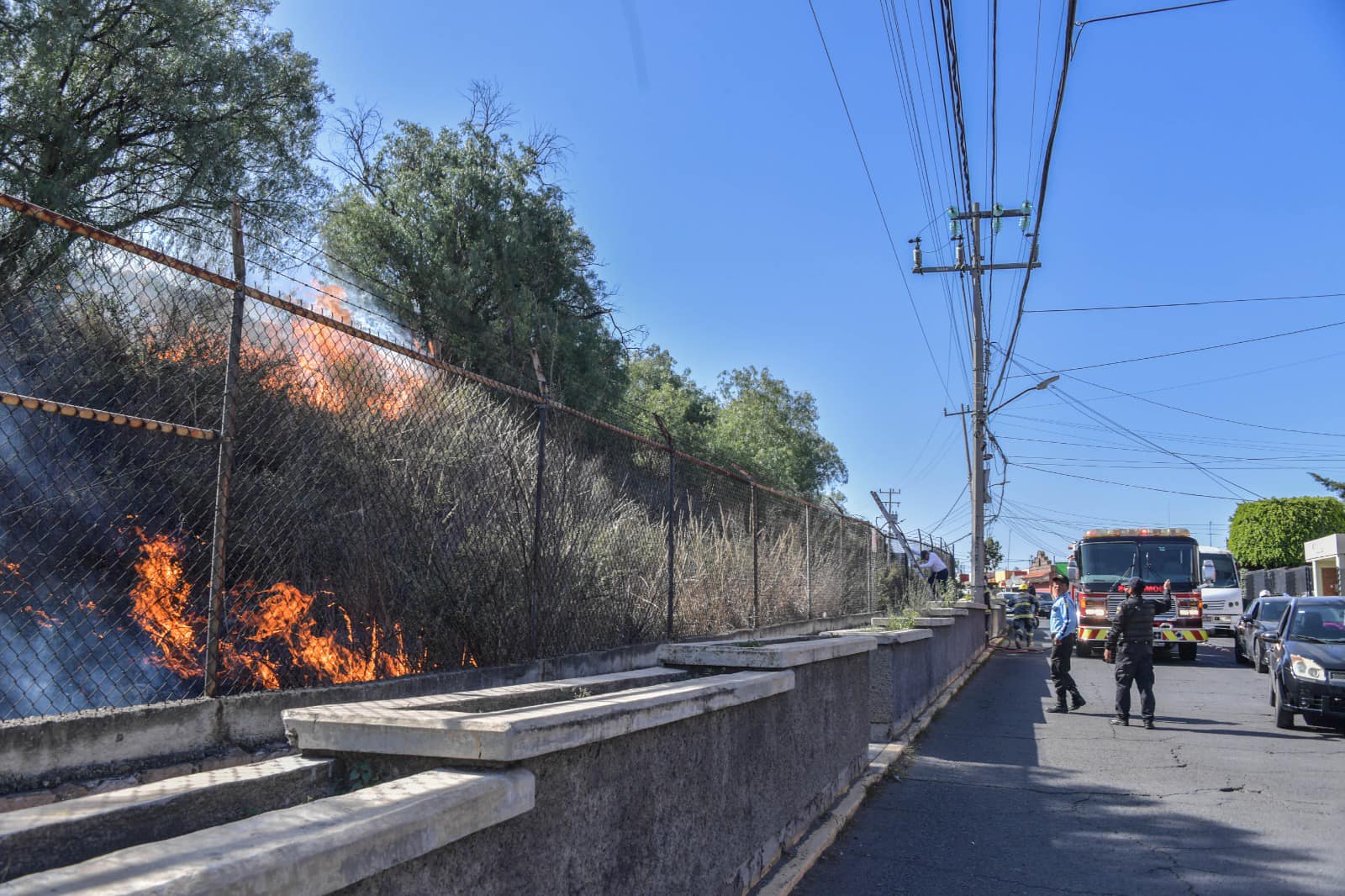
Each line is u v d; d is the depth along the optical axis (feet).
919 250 75.66
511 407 23.04
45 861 6.96
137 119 53.93
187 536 15.76
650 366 154.10
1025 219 64.34
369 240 77.36
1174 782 26.20
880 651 31.58
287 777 8.87
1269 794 24.67
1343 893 16.79
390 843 6.75
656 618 29.04
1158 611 69.56
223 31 58.39
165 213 52.65
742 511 39.47
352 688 16.29
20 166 45.73
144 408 15.79
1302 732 35.70
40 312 14.78
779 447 149.07
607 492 27.58
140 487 15.61
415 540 19.54
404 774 9.12
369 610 18.40
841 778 22.91
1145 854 19.08
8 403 11.98
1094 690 50.83
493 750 8.43
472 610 20.63
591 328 91.91
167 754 13.20
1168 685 54.19
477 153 84.53
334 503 17.93
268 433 16.81
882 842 19.74
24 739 11.51
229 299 16.57
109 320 15.56
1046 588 191.52
